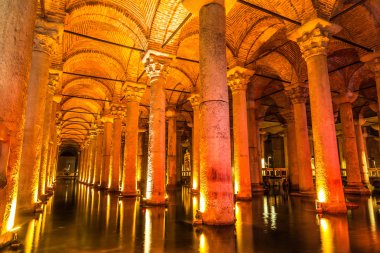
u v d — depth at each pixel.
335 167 9.18
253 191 17.88
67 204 11.81
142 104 25.48
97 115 27.17
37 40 9.12
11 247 4.72
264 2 11.45
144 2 11.66
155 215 8.73
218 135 6.84
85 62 17.95
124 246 5.00
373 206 10.95
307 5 9.98
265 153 37.62
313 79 9.80
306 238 5.57
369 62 12.45
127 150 15.30
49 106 13.26
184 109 24.97
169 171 22.69
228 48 14.22
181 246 4.99
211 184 6.81
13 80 3.84
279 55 16.25
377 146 31.42
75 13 11.04
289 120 21.11
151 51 11.72
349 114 17.80
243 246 4.96
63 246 4.98
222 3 7.50
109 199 14.07
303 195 15.44
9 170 4.18
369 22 11.87
